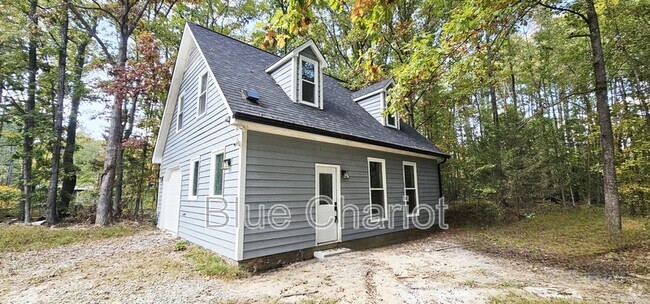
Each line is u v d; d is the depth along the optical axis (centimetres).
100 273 487
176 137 940
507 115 1116
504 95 1698
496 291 395
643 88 923
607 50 825
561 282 429
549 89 1644
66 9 1091
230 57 748
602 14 793
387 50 1296
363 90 1079
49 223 1054
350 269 519
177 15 1475
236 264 508
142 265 532
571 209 1190
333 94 962
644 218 827
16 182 1201
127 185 1407
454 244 760
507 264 543
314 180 655
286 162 605
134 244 720
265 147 573
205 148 698
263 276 488
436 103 1395
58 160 1151
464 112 1644
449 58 473
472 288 410
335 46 1647
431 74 500
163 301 372
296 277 477
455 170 1367
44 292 403
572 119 1493
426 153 962
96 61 1203
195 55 834
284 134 604
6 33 1020
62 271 498
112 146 1059
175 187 903
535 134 1121
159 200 1041
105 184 1030
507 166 988
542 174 1007
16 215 1258
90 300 375
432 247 732
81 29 1312
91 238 791
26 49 1214
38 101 1313
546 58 1383
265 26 323
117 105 1089
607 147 647
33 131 1098
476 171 1057
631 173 844
